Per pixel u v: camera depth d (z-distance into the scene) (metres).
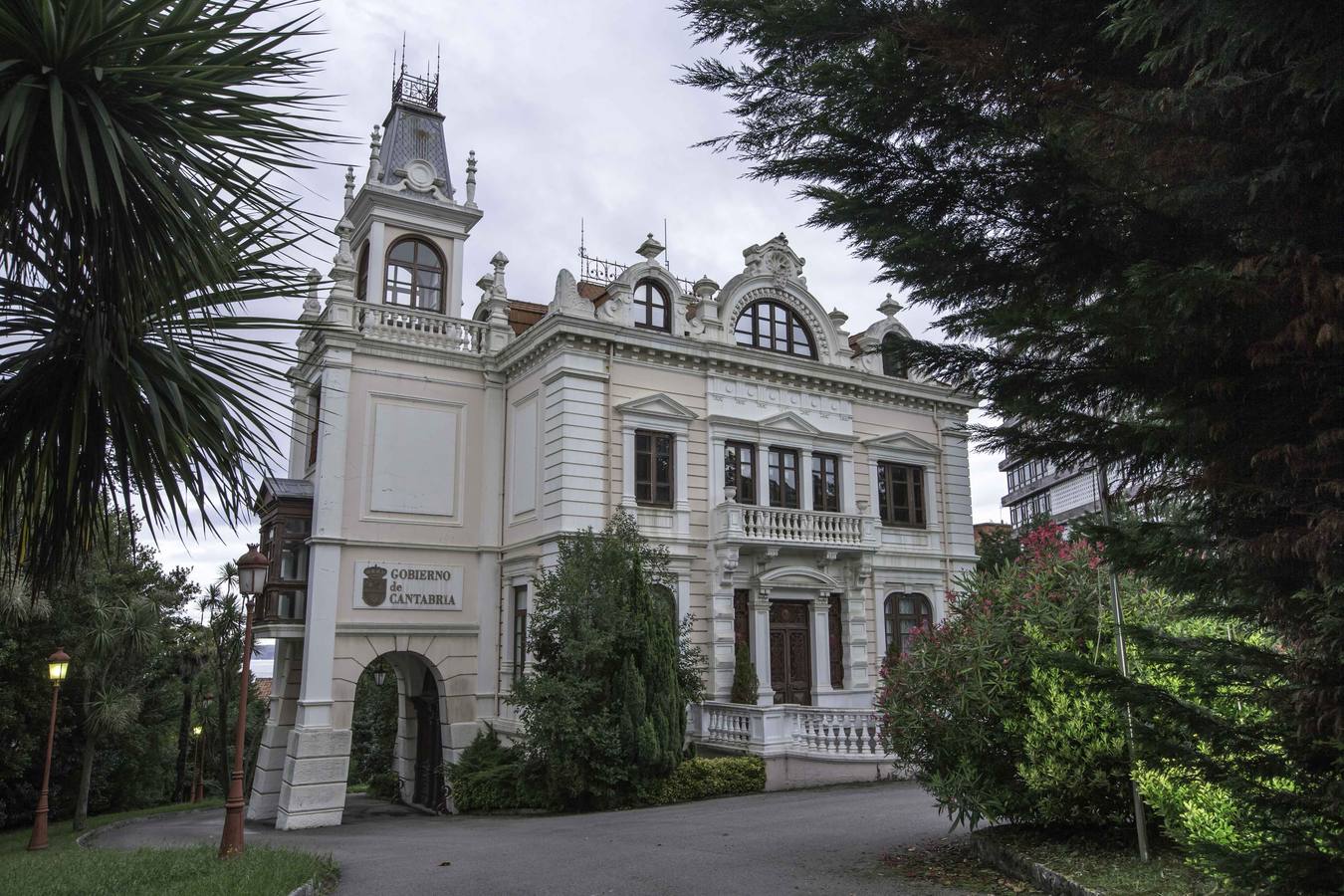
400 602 21.34
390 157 25.59
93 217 5.56
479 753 20.56
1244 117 4.75
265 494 21.80
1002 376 6.25
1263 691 5.30
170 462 6.34
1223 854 5.32
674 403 22.72
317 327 7.07
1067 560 9.73
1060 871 7.93
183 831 20.61
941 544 27.31
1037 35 5.85
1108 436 5.95
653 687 17.97
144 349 6.29
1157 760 6.08
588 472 21.02
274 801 21.75
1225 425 4.98
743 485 23.83
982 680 9.34
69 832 23.89
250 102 5.97
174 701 34.38
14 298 6.18
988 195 6.36
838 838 11.42
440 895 9.44
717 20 7.01
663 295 23.70
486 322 24.25
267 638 21.27
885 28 6.21
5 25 5.04
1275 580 5.15
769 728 18.88
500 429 23.56
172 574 34.03
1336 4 4.11
